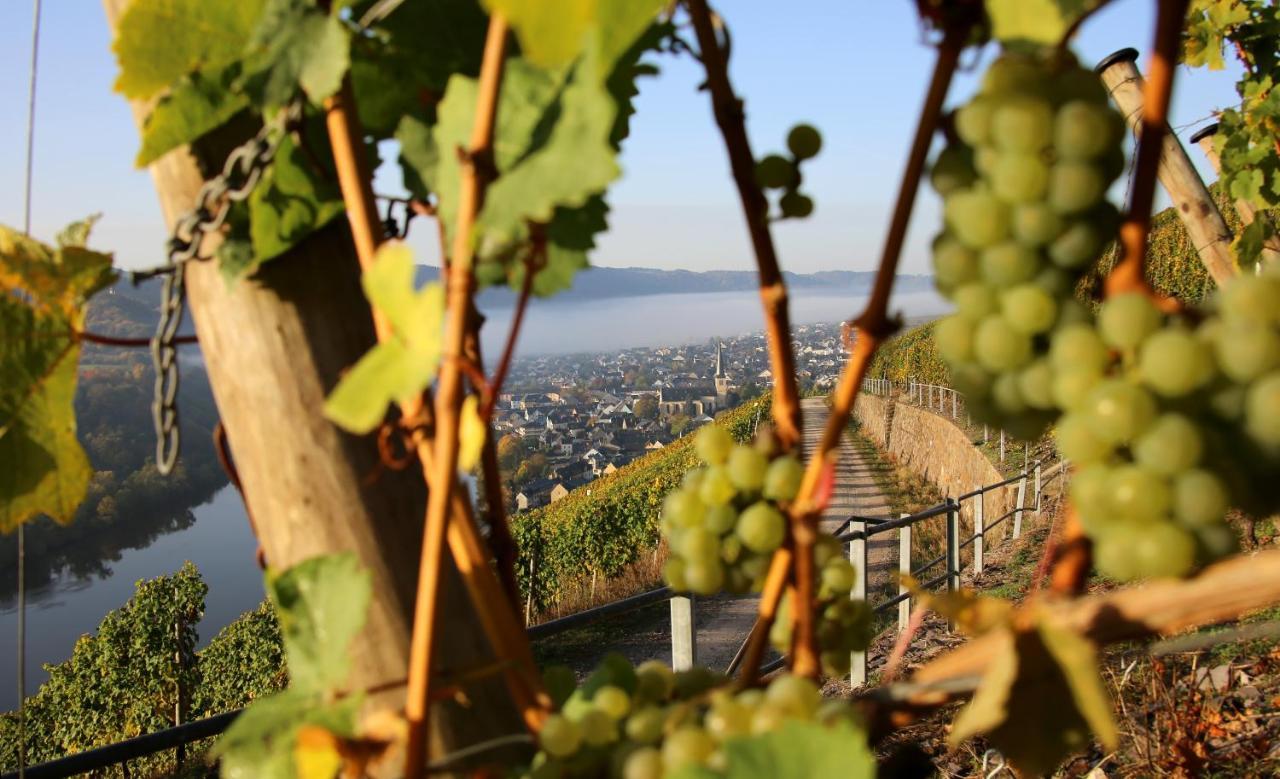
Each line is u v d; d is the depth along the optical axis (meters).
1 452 1.06
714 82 0.85
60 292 1.06
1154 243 20.77
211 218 1.01
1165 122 0.67
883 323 0.75
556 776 0.75
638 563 21.28
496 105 0.67
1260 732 4.16
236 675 18.45
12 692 48.50
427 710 0.73
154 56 0.90
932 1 0.70
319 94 0.82
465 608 1.04
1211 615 0.59
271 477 1.05
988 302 0.71
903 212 0.72
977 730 0.59
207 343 1.08
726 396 111.94
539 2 0.40
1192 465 0.61
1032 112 0.67
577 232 0.85
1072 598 0.67
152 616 18.50
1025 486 14.99
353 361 1.06
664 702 0.85
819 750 0.56
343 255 1.08
